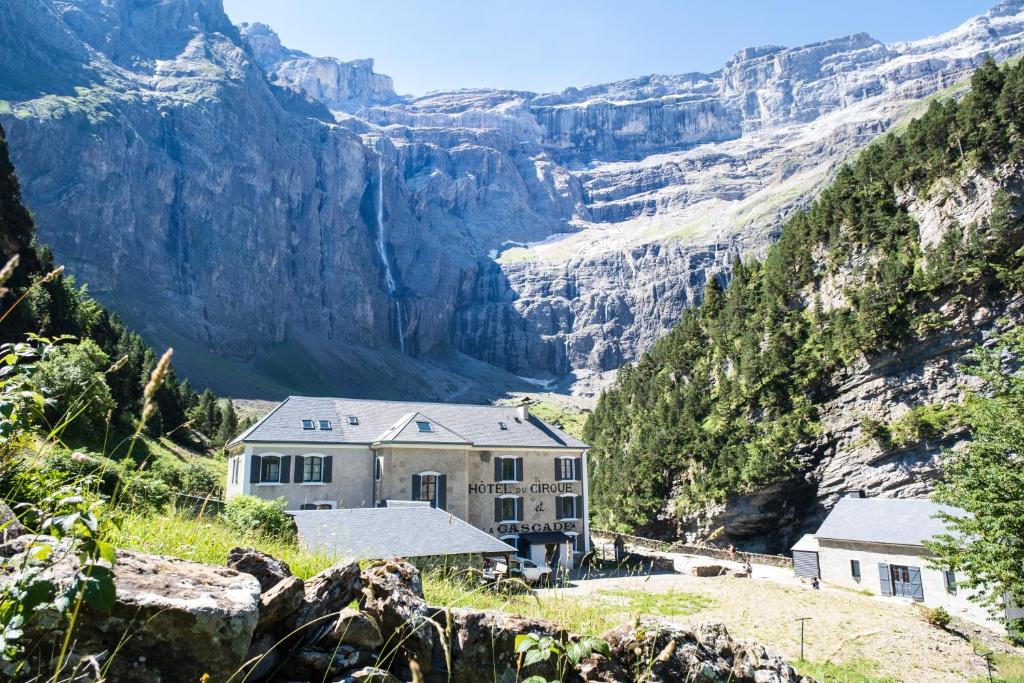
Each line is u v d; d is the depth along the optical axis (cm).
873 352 7631
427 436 5131
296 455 4869
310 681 568
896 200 8681
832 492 7369
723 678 761
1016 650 3559
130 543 732
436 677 651
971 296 7031
